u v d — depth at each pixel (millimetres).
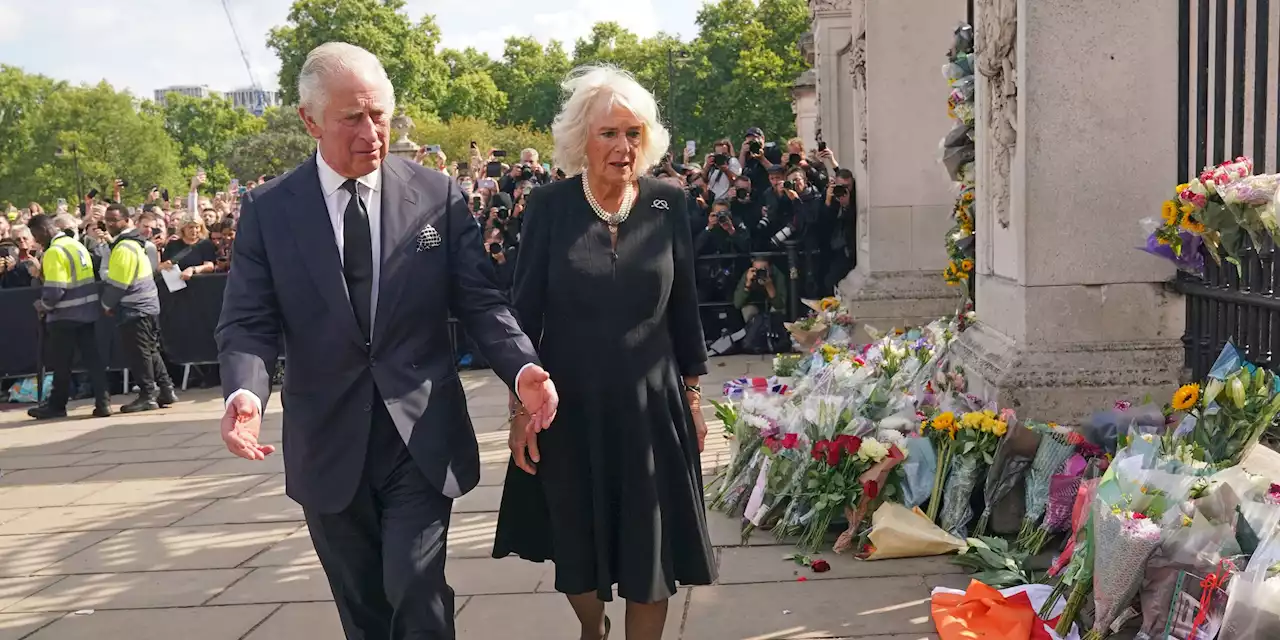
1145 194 4324
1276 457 3791
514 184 11797
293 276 2607
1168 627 2900
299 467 2643
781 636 3428
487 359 2678
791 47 57781
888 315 8125
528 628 3643
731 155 10750
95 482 6414
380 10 68000
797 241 9680
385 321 2611
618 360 2826
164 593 4254
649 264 2854
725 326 10039
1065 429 4129
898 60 8148
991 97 4906
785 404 5035
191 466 6699
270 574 4422
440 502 2641
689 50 62625
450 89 75500
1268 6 3727
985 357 4730
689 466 2928
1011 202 4609
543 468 2895
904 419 4539
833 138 13602
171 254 10844
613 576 2875
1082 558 3229
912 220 8219
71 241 8930
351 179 2633
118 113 83062
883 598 3705
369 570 2752
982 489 4285
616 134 2812
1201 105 4141
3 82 81938
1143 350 4359
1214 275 4133
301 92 2555
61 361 9055
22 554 4934
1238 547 2928
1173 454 3246
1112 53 4266
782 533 4422
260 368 2533
